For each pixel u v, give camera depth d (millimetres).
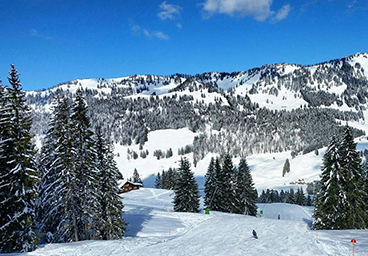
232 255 22500
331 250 21688
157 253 23797
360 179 35312
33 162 25312
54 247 24938
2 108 23203
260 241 26797
